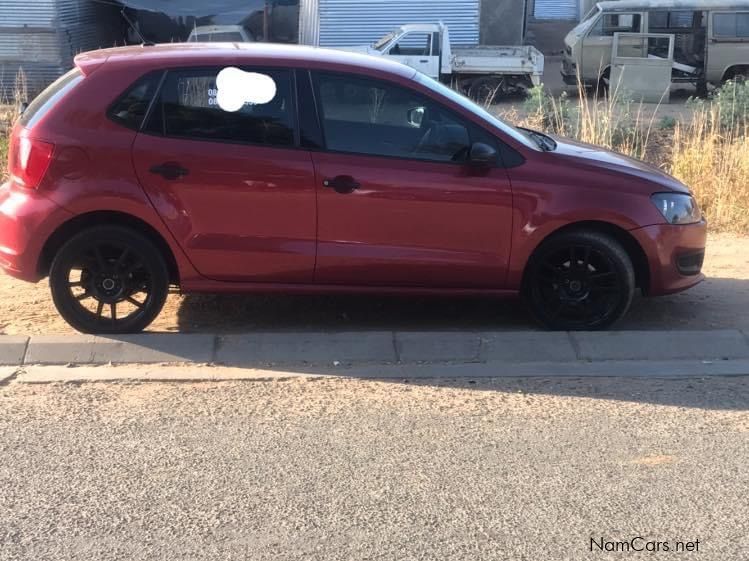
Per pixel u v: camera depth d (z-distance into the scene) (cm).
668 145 1180
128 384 473
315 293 527
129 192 493
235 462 386
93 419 429
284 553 319
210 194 500
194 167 497
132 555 317
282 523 338
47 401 449
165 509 348
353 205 507
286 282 520
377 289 527
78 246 502
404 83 514
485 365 506
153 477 373
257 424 425
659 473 380
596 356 516
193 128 502
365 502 354
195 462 386
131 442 404
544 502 355
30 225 491
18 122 520
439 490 364
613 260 532
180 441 406
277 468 381
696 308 610
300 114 507
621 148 1116
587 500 357
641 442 409
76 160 490
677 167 963
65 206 489
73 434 412
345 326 577
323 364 504
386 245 515
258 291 522
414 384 478
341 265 516
